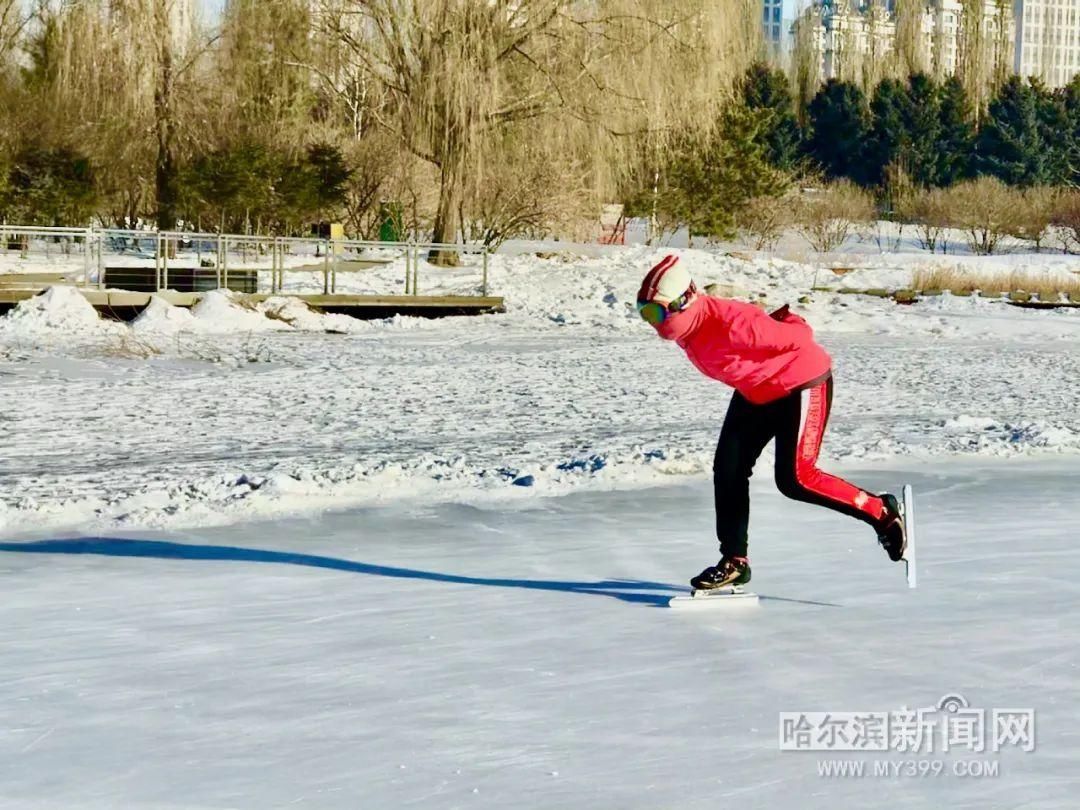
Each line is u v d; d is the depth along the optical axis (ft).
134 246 125.59
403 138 118.73
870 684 12.93
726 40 119.55
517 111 118.83
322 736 11.73
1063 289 119.85
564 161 124.47
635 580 19.57
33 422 43.70
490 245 126.82
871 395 54.24
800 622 16.05
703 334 17.52
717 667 13.85
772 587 18.48
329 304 89.40
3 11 133.39
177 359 64.90
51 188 127.44
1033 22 448.65
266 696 13.17
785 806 9.62
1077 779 10.02
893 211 217.56
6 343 69.21
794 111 259.80
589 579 19.72
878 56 288.30
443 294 101.71
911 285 119.55
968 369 65.92
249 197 129.29
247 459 35.58
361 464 33.50
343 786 10.35
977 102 271.28
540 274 111.14
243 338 76.28
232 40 130.72
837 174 257.55
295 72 129.49
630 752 11.01
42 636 16.37
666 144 121.19
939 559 20.38
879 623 15.79
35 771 10.90
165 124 127.24
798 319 17.88
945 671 13.35
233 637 16.06
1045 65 393.50
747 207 171.83
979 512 25.85
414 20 115.34
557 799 9.91
